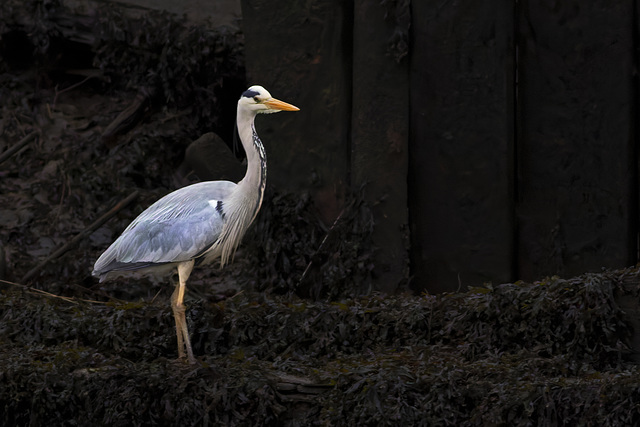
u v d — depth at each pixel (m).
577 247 11.50
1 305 10.73
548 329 8.84
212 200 9.15
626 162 11.26
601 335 8.56
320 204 12.52
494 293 9.23
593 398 7.48
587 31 11.23
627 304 8.58
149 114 16.38
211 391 8.37
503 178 11.56
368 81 11.90
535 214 11.67
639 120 11.34
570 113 11.39
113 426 8.41
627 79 11.16
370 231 12.03
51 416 8.57
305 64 12.41
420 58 11.73
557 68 11.39
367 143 12.01
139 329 10.05
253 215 9.26
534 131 11.58
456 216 11.79
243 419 8.27
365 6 11.80
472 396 7.89
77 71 17.20
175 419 8.32
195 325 9.96
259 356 9.60
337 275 12.15
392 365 8.29
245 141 9.12
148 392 8.45
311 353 9.55
